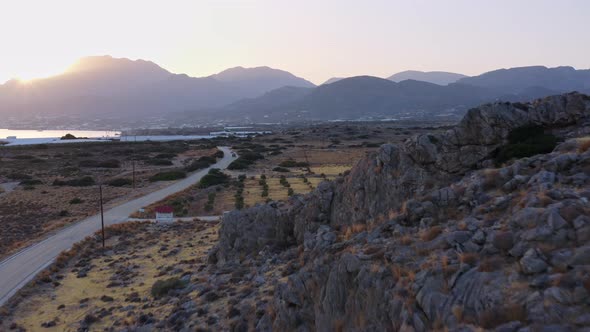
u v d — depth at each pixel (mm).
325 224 25875
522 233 10539
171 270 32625
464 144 20438
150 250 41125
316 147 151750
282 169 99750
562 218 10070
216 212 60188
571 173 13328
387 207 21266
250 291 20906
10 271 35125
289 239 29000
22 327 24453
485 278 9688
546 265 9125
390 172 21766
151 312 22922
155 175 94250
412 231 14555
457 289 9875
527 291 8758
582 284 8141
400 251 12758
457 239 11914
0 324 25188
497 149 19844
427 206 15391
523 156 18156
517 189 13812
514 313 8281
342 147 148250
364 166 23672
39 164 122312
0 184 91688
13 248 42969
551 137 18594
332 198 26625
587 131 18938
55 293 30281
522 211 11211
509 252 10258
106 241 46594
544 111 20500
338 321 12656
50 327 24078
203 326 18531
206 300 21719
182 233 48438
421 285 10570
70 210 64250
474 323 8828
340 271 13320
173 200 67938
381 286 11680
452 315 9328
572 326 7465
